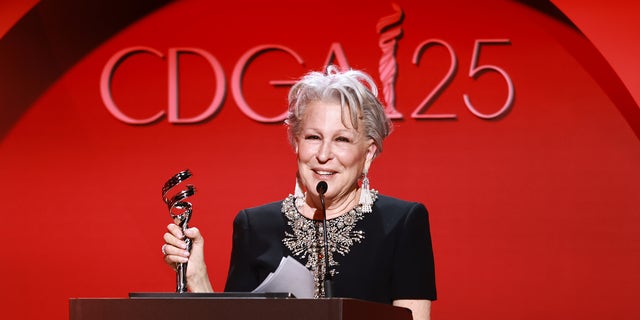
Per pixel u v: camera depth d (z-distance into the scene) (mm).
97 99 6309
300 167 2975
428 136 6051
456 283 5961
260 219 3166
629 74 5660
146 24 6297
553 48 5949
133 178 6277
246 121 6227
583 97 5902
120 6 6215
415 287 2938
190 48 6270
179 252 2760
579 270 5859
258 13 6254
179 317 2053
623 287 5809
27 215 6297
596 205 5863
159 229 6234
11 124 6336
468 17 6051
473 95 6023
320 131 2910
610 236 5840
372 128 2969
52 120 6336
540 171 5930
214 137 6242
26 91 6320
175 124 6270
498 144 5977
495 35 6016
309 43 6191
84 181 6297
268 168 6191
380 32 6117
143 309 2082
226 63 6258
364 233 3020
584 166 5891
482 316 5922
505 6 6012
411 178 6051
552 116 5930
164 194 2805
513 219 5941
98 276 6246
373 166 6082
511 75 5988
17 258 6285
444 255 5980
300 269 2451
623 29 5684
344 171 2938
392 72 6062
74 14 6164
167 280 6195
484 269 5941
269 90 6215
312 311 1961
